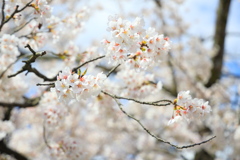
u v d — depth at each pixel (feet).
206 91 24.40
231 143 19.63
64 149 12.40
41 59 25.23
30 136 21.71
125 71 12.05
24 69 9.01
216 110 22.33
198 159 21.86
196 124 22.43
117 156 24.22
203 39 28.19
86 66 11.84
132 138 27.55
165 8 27.84
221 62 23.11
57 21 11.23
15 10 8.85
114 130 25.67
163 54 7.48
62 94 6.86
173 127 22.77
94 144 25.81
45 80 9.80
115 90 13.16
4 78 12.72
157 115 24.22
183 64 27.02
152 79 12.06
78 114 21.80
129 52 7.14
